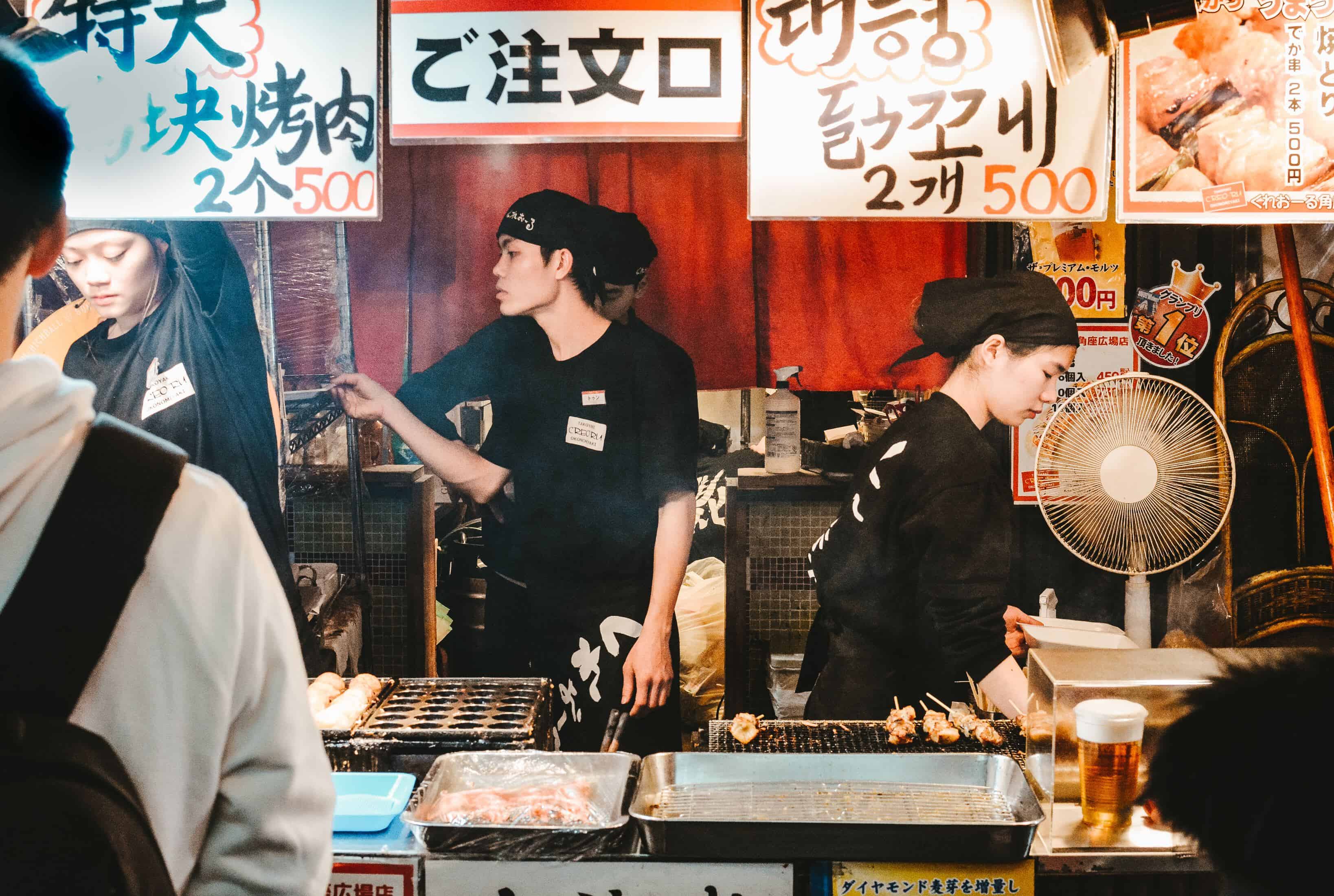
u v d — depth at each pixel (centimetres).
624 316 377
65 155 99
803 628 385
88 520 89
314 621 386
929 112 318
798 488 380
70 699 86
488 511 385
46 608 86
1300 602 379
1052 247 370
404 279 377
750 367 378
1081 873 258
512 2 316
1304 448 374
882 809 281
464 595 387
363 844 266
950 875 257
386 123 344
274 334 379
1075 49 281
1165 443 375
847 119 319
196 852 100
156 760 93
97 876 82
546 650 388
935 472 377
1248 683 88
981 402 376
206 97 325
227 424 380
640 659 385
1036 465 377
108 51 323
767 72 317
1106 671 278
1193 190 314
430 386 381
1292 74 307
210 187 328
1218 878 88
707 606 384
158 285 376
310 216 329
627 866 260
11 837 80
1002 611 380
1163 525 378
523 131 321
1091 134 317
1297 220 312
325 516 385
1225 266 368
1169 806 89
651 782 290
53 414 90
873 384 377
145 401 379
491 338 379
